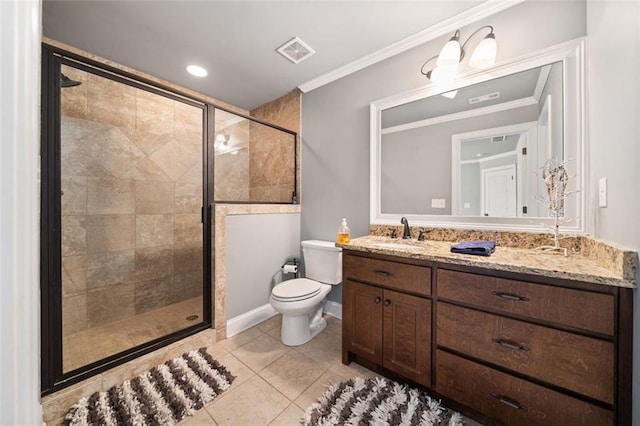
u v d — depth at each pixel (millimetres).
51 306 1253
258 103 2904
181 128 2467
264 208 2225
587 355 889
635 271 811
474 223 1593
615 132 974
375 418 1156
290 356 1676
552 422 950
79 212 1918
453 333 1167
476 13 1540
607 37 1042
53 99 1281
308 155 2498
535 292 978
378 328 1423
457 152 1665
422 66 1789
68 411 1218
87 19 1604
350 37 1789
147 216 2279
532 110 1420
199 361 1593
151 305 2297
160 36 1778
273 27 1691
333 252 2055
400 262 1335
